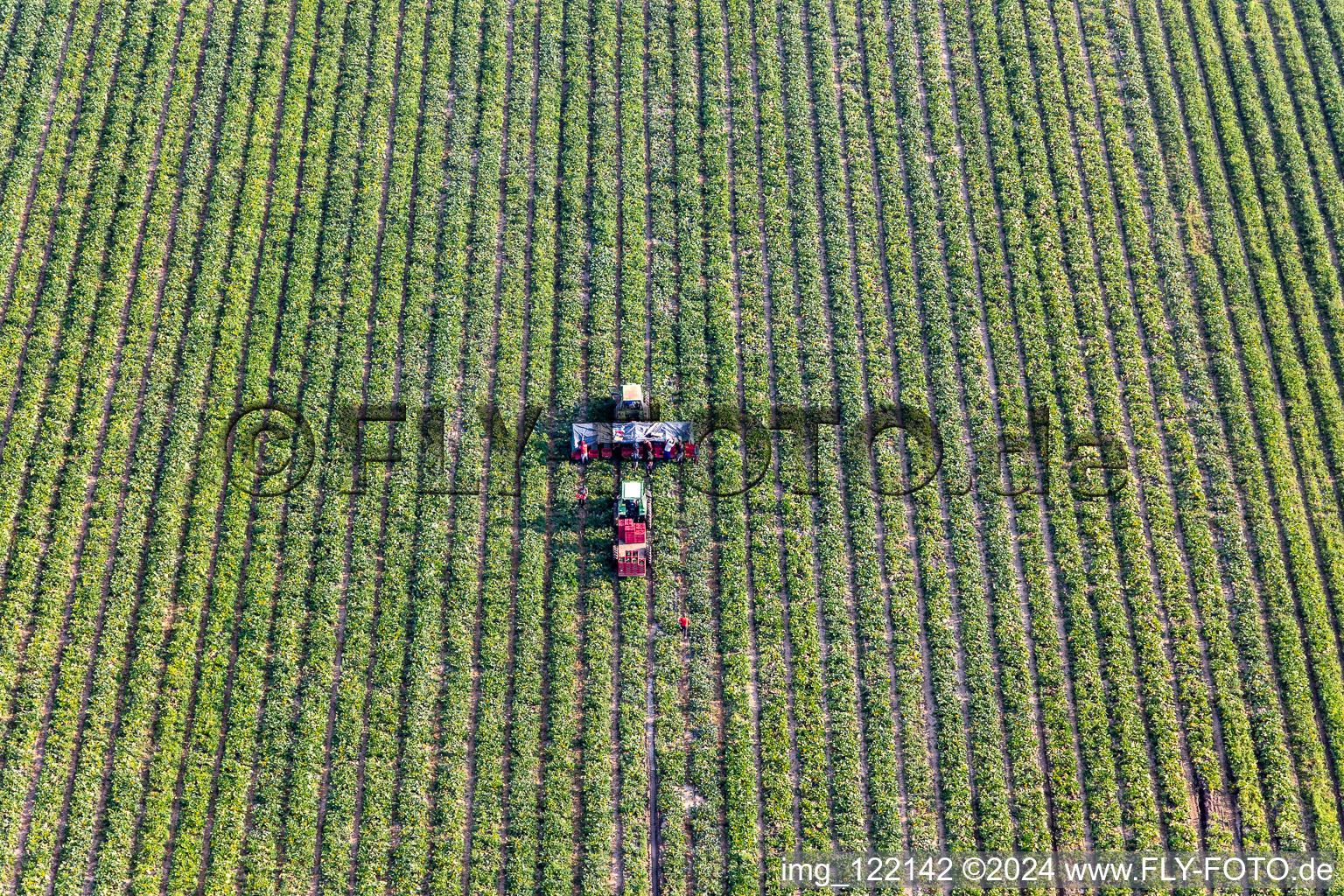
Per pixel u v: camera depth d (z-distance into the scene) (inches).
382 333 1587.1
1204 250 1647.4
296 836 1305.4
